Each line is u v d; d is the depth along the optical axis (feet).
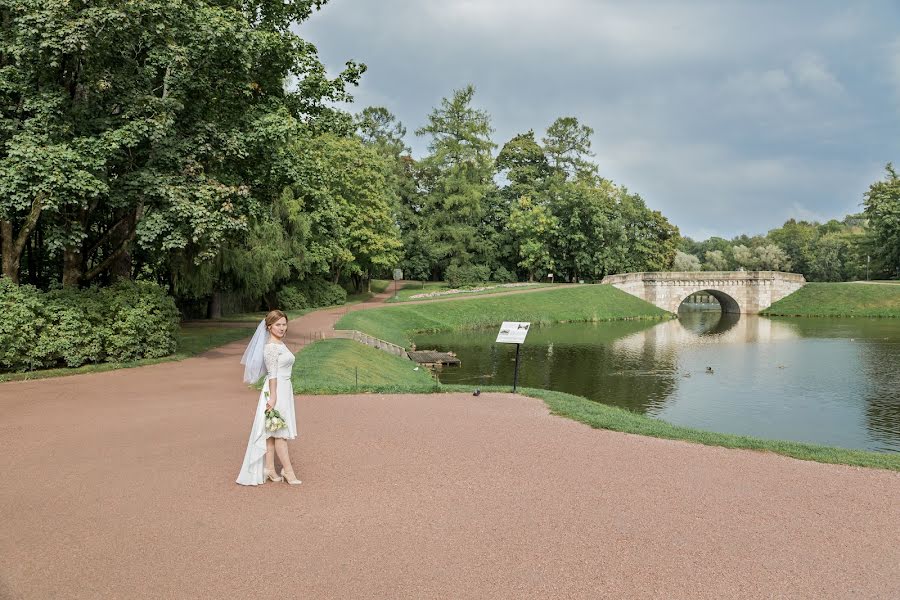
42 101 57.98
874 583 18.70
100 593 17.63
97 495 25.41
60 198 56.54
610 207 281.33
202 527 22.24
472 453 32.50
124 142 59.57
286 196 135.03
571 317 216.74
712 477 29.01
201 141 66.69
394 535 21.65
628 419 43.11
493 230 287.07
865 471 30.60
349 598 17.38
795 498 26.27
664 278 254.27
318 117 89.45
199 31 64.08
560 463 30.89
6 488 26.22
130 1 59.21
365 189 200.85
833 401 86.53
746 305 259.19
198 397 48.16
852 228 467.11
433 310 191.62
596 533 21.98
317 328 121.49
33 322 58.08
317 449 33.04
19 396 48.11
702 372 109.60
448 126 265.54
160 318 70.38
